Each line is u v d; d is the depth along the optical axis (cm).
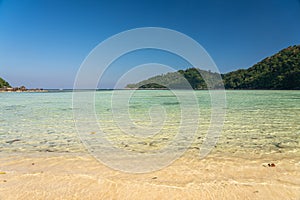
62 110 1708
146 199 324
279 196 326
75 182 379
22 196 331
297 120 1141
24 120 1209
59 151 609
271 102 2280
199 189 352
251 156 550
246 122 1094
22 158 534
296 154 566
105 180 388
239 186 361
